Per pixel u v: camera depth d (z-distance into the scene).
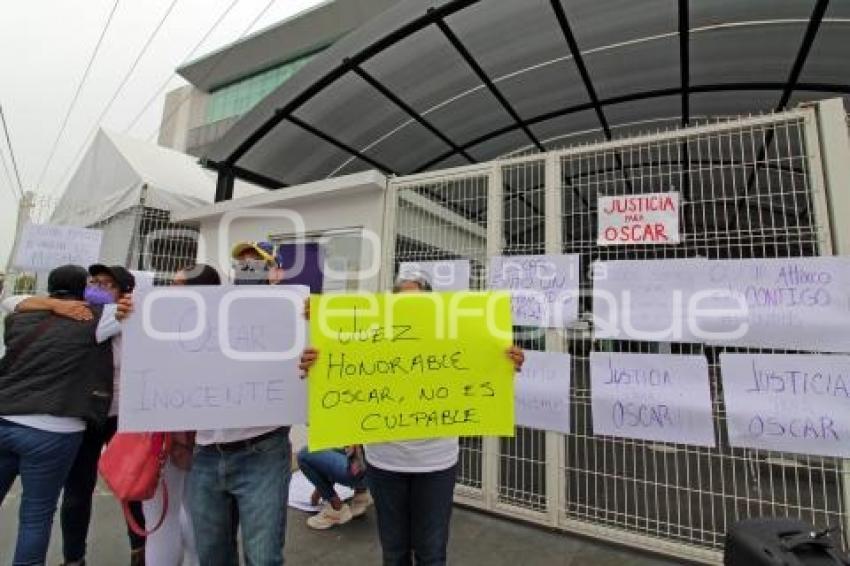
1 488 2.13
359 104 5.43
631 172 3.54
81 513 2.45
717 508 3.12
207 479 1.87
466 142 6.36
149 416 1.75
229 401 1.80
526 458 3.25
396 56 4.82
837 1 3.86
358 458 2.93
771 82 4.96
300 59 16.95
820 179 2.41
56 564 2.56
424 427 1.86
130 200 6.23
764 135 2.76
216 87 19.52
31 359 2.13
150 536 2.16
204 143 18.72
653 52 4.75
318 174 6.57
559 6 4.25
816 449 2.22
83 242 5.40
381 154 6.40
